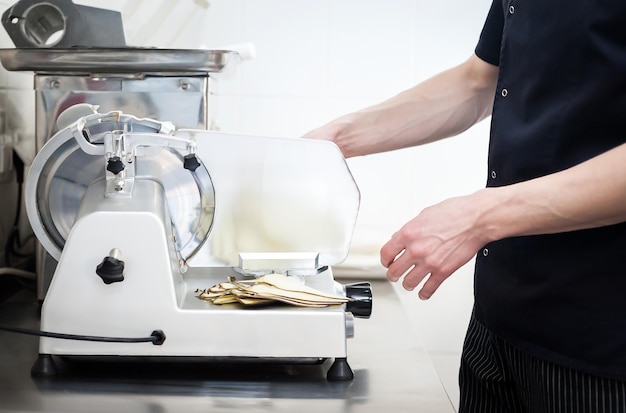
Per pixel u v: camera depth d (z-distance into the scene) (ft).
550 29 4.17
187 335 3.74
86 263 3.73
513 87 4.50
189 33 6.94
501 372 4.71
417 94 5.44
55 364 3.89
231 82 7.18
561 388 4.18
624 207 3.63
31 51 4.60
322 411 3.50
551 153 4.16
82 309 3.75
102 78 4.80
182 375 3.93
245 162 4.26
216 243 4.32
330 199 4.31
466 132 7.24
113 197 3.84
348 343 4.64
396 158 7.26
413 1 7.13
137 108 4.83
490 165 4.69
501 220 3.82
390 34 7.16
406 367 4.17
